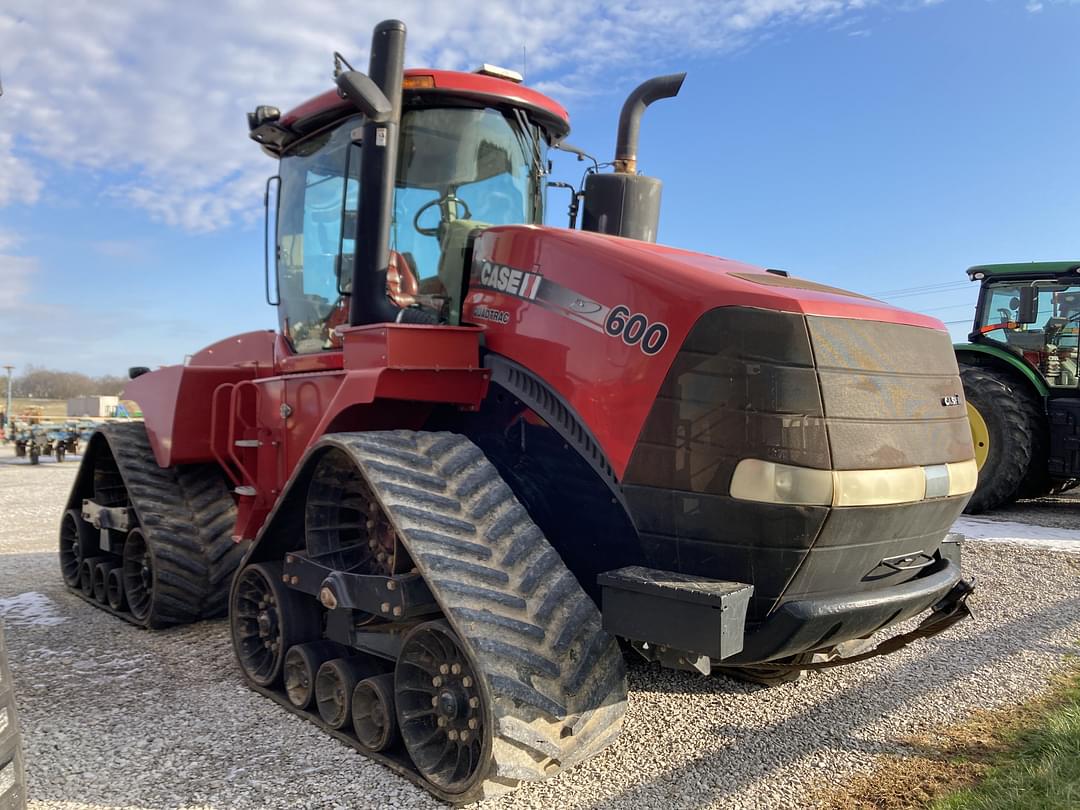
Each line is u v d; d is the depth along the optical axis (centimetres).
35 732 334
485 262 348
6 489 1312
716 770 296
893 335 282
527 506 327
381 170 345
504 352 328
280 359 465
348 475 338
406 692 294
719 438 258
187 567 479
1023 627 472
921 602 292
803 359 256
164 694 380
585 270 303
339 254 396
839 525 256
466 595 267
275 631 375
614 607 264
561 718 261
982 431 850
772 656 269
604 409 284
